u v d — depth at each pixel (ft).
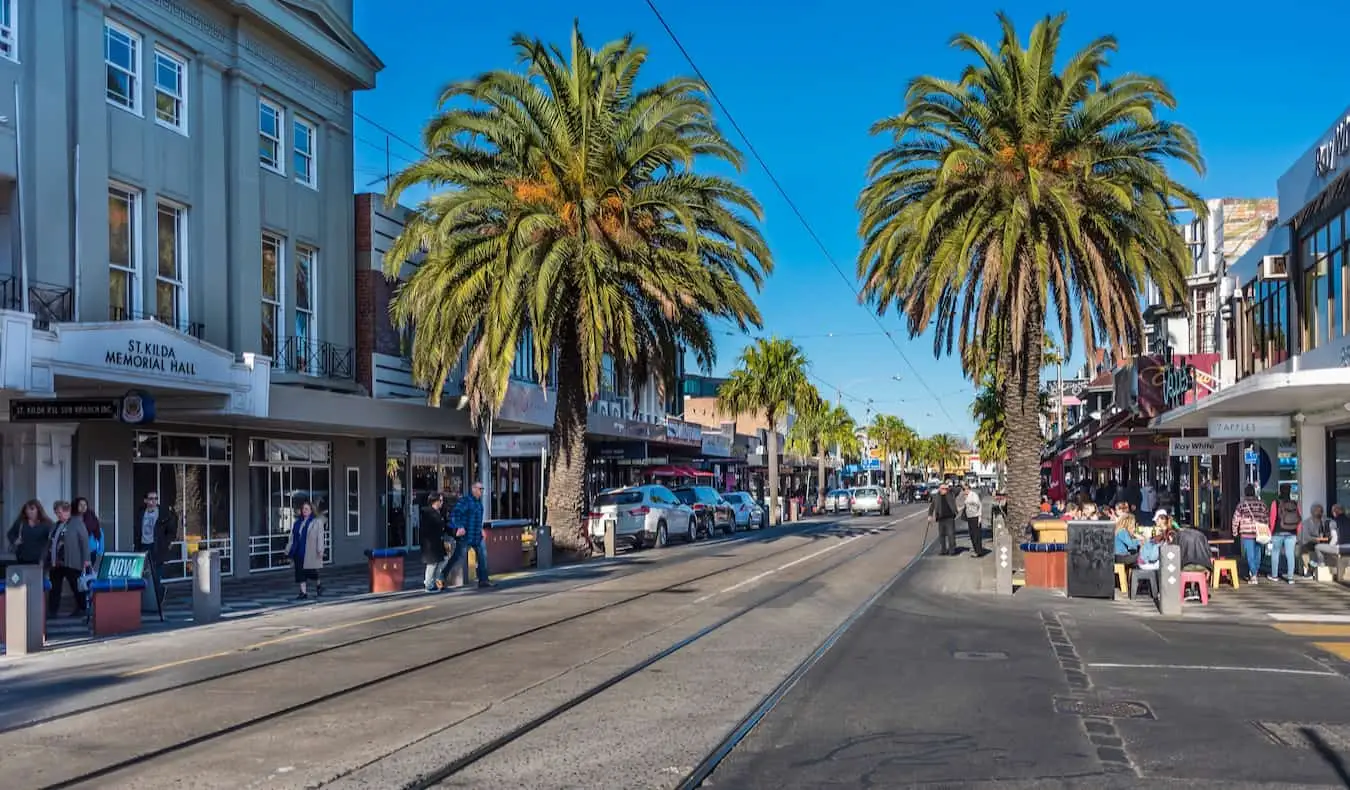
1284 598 60.59
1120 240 77.00
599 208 85.20
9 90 62.39
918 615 52.90
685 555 97.04
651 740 27.81
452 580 69.92
